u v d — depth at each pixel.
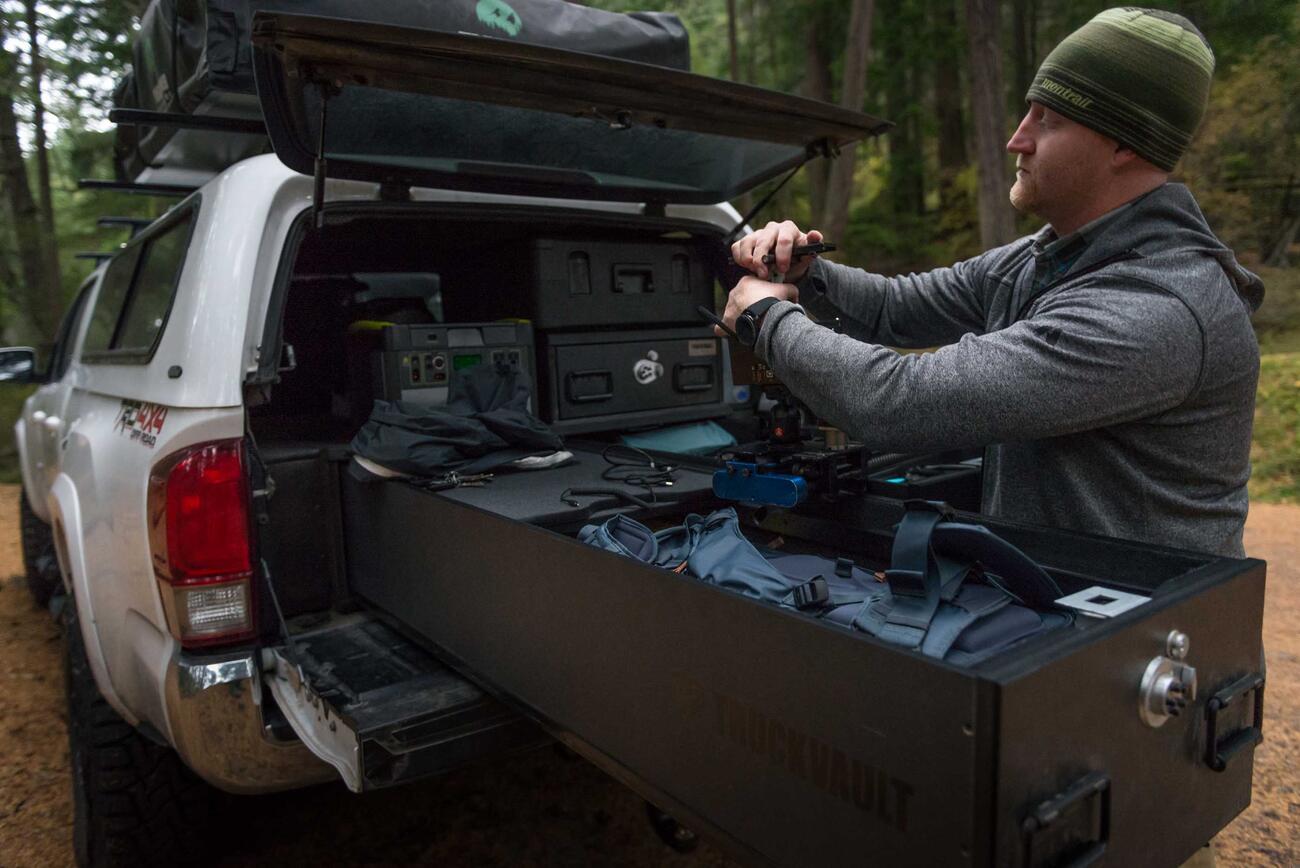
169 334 2.04
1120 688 0.99
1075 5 14.18
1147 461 1.33
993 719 0.83
